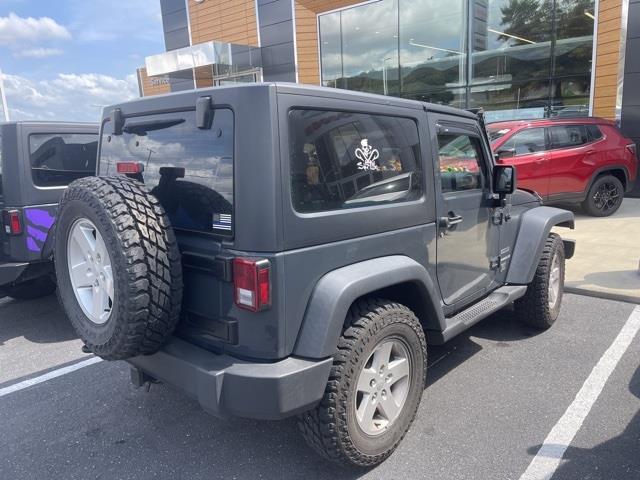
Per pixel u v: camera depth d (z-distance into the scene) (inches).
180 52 733.9
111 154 120.9
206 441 120.6
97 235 94.3
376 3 594.9
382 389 105.2
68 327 204.1
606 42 446.9
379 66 614.2
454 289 135.0
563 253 182.1
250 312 88.3
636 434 115.6
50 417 134.0
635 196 451.2
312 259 92.3
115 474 109.6
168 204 104.0
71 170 200.2
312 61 666.2
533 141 351.9
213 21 756.6
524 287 161.2
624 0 429.1
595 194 370.9
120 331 89.2
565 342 167.5
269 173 85.4
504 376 145.4
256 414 88.0
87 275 101.3
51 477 109.3
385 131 109.3
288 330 89.7
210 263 91.2
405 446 114.1
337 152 97.9
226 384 88.2
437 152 124.5
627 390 135.6
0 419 134.0
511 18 504.4
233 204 89.0
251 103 86.0
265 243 86.3
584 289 213.0
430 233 121.5
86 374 159.6
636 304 200.7
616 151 372.2
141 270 86.9
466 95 553.3
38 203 187.5
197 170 96.0
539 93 501.4
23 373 162.1
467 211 137.0
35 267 189.2
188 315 99.3
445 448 113.0
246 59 712.4
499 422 122.3
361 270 98.7
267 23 687.7
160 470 110.3
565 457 108.3
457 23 542.6
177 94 100.8
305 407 90.4
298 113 90.7
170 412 134.6
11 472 111.4
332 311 90.8
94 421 131.3
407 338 108.3
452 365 153.3
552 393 135.1
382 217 106.2
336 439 95.9
